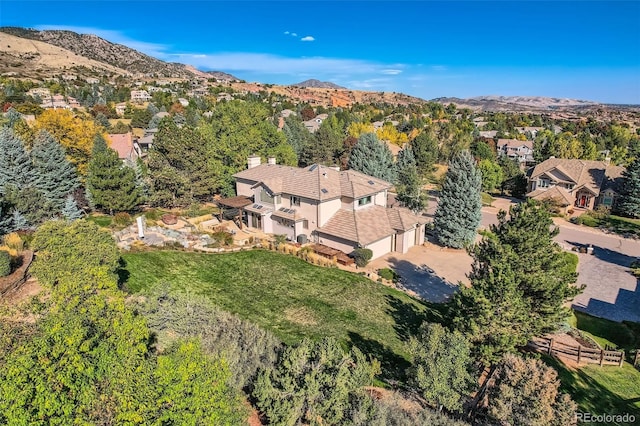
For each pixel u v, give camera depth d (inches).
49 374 375.9
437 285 1261.1
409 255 1499.8
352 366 580.7
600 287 1309.1
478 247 820.6
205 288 1083.3
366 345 855.7
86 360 410.9
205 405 408.5
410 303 1104.8
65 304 475.8
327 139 3090.6
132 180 1643.7
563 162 2460.6
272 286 1134.4
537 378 536.1
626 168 2197.3
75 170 1755.7
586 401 742.5
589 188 2215.8
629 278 1375.5
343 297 1098.1
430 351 593.6
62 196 1616.6
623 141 4399.6
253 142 2181.3
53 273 774.5
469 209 1552.7
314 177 1547.7
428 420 531.5
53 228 857.5
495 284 716.0
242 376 550.9
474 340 716.0
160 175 1763.0
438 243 1637.6
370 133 2578.7
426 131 3725.4
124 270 1080.8
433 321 1011.9
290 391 517.3
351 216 1465.3
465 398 599.5
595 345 959.6
